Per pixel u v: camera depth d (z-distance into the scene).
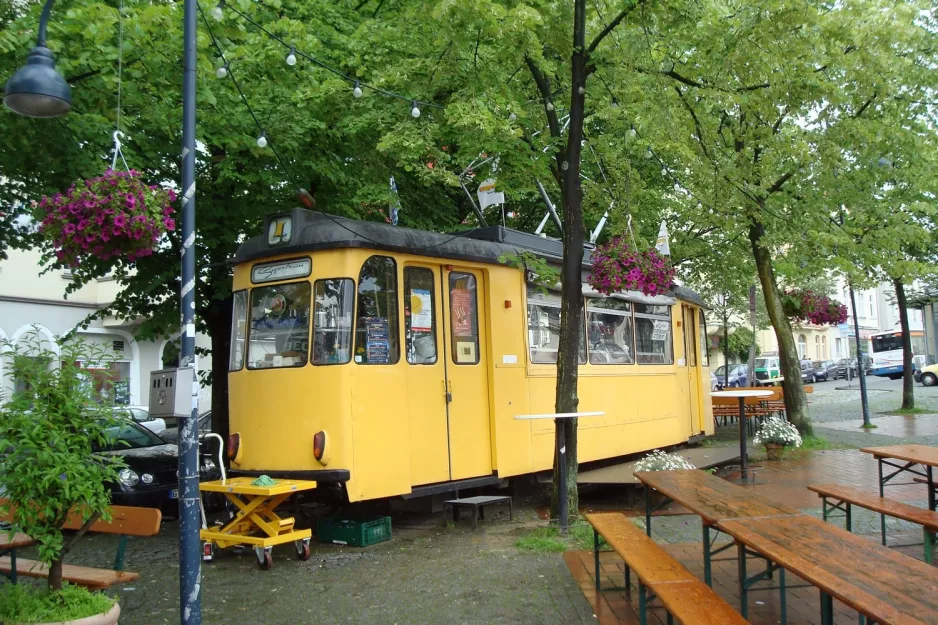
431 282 10.09
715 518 5.81
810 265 14.98
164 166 11.80
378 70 10.95
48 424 5.36
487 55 10.47
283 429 9.08
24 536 6.41
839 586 4.04
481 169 11.33
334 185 12.59
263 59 10.51
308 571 8.06
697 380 17.27
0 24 9.95
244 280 9.79
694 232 20.19
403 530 9.95
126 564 8.70
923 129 13.41
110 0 9.67
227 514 11.69
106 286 24.75
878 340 50.81
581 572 7.48
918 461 7.99
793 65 10.53
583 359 12.45
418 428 9.60
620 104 10.91
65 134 9.91
